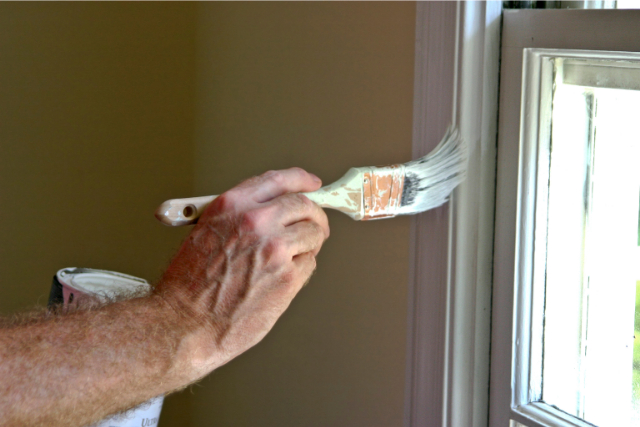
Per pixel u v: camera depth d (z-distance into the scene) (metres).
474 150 0.89
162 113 1.60
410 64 0.96
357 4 1.05
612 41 0.73
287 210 0.74
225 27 1.38
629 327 0.81
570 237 0.86
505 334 0.90
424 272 0.96
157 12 1.56
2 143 1.89
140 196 1.71
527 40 0.82
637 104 0.75
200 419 1.59
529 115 0.85
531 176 0.86
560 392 0.90
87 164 1.79
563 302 0.88
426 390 0.98
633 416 0.82
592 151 0.82
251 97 1.33
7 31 1.80
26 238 1.93
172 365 0.69
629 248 0.79
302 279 0.78
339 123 1.12
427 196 0.88
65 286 1.07
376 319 1.08
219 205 0.73
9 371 0.62
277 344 1.33
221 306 0.72
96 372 0.65
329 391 1.21
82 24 1.71
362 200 0.83
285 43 1.22
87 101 1.75
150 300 0.72
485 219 0.91
